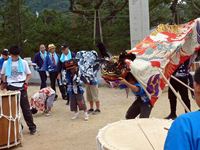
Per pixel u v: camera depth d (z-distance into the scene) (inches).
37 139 288.0
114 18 1071.6
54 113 385.1
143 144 131.2
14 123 263.9
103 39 1034.7
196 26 207.5
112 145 130.2
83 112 375.6
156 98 199.2
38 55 471.5
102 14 1073.5
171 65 205.0
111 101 434.6
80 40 1007.6
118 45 989.2
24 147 267.9
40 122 346.3
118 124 157.5
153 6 999.6
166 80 181.2
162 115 342.3
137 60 202.1
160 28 219.6
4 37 1117.7
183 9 1159.0
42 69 462.9
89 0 1040.8
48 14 1154.7
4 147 259.8
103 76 216.5
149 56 203.6
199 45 208.7
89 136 288.0
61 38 1028.5
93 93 362.6
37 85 675.4
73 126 322.7
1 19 1161.4
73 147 262.2
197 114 76.0
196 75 81.4
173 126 75.6
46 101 373.7
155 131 146.1
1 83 290.2
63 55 445.1
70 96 345.4
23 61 290.2
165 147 75.3
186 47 208.5
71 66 337.1
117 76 211.6
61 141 278.8
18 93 268.1
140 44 217.0
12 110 261.7
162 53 201.0
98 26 1025.5
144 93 211.0
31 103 379.6
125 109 382.0
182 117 76.0
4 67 287.0
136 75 197.3
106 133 144.6
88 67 345.1
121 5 1051.9
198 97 81.4
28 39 1072.8
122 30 1027.3
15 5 1095.6
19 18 1106.7
